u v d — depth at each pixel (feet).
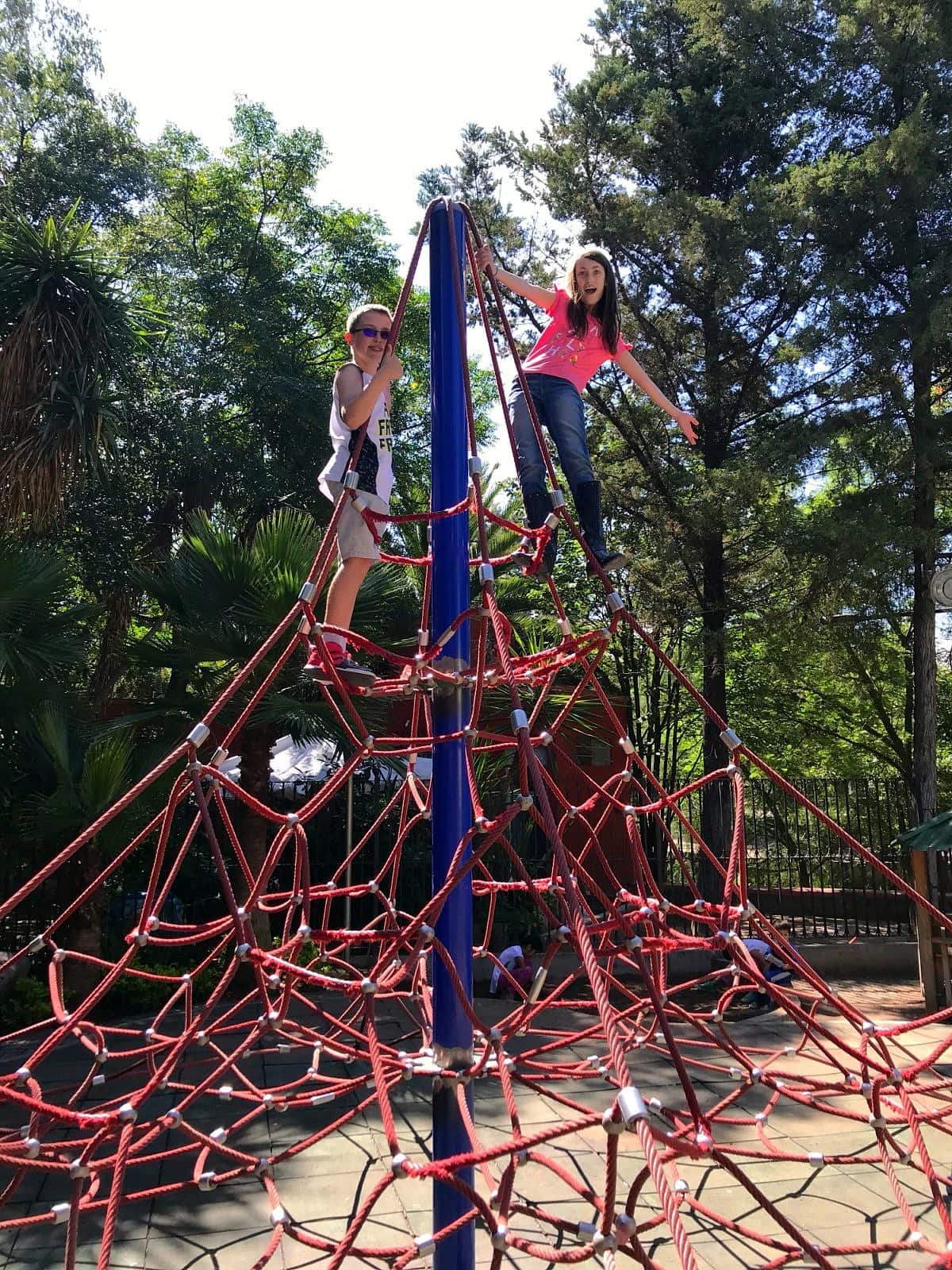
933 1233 12.03
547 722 29.89
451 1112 8.75
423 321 53.98
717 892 36.35
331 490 11.30
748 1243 11.86
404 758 26.04
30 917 27.96
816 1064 19.67
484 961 29.68
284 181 54.90
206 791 10.96
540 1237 12.01
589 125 38.96
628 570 40.34
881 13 35.78
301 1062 19.79
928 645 36.42
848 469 36.32
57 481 28.43
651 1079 18.52
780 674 42.11
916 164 33.19
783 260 35.37
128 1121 7.43
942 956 24.75
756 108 39.09
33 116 44.55
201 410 44.93
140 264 48.01
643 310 40.32
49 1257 11.69
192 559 25.55
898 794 35.58
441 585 9.61
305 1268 11.31
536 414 10.97
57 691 25.53
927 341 32.17
